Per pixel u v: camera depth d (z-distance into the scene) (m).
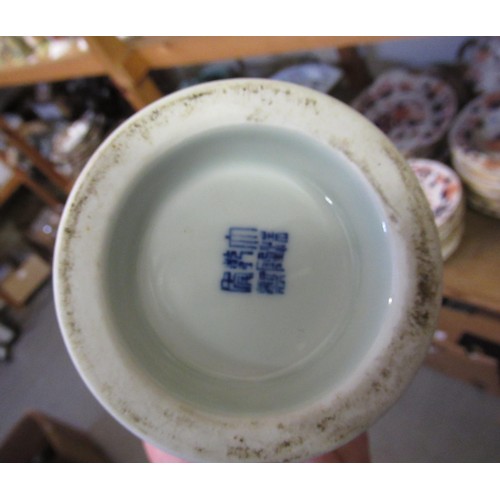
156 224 0.42
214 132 0.41
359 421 0.37
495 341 0.88
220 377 0.41
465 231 0.76
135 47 0.77
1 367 1.67
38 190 1.65
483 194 0.71
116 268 0.40
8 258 1.78
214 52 0.73
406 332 0.37
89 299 0.38
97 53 0.76
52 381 1.59
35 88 1.38
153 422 0.36
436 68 0.87
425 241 0.38
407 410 1.17
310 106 0.40
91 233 0.39
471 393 1.14
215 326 0.42
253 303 0.42
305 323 0.42
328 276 0.42
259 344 0.42
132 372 0.37
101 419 1.46
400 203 0.39
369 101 0.89
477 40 0.80
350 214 0.41
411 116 0.84
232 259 0.42
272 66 1.08
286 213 0.43
